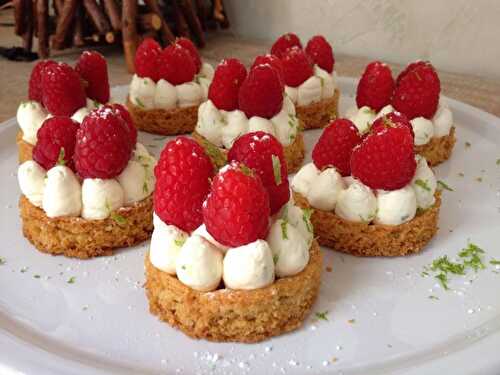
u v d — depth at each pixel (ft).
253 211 0.47
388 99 0.78
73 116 0.73
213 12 1.27
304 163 0.78
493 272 0.57
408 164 0.58
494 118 0.84
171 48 0.85
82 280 0.56
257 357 0.47
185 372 0.46
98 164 0.58
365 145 0.59
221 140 0.76
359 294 0.54
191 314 0.48
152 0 1.12
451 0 1.03
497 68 1.05
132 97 0.87
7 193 0.70
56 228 0.59
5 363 0.44
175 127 0.86
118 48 1.24
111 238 0.60
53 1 1.20
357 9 1.13
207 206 0.48
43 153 0.60
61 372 0.43
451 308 0.52
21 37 1.23
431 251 0.60
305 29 1.22
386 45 1.14
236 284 0.48
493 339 0.46
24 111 0.74
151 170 0.63
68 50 1.23
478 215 0.66
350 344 0.49
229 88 0.75
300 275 0.50
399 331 0.50
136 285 0.56
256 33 1.29
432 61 1.10
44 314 0.52
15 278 0.56
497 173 0.74
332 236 0.60
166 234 0.51
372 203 0.59
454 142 0.78
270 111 0.74
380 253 0.59
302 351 0.48
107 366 0.46
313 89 0.86
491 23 1.02
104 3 1.13
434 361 0.44
